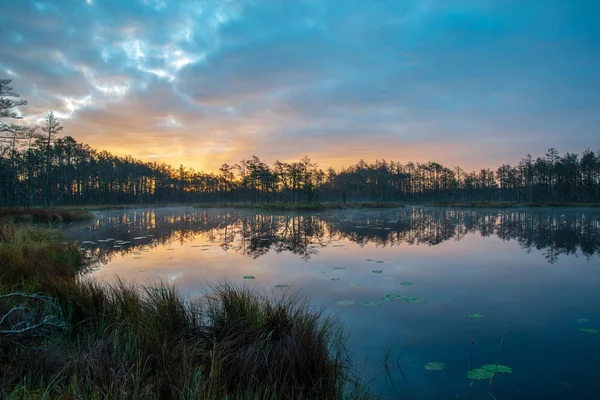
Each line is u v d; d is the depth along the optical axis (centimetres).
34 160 3816
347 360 377
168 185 9394
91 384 238
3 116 2031
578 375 349
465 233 1717
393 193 9569
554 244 1309
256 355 313
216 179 9562
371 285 706
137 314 389
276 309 411
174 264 928
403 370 357
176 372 277
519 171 8144
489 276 790
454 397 309
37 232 1153
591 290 670
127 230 1916
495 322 498
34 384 255
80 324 393
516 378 343
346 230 1905
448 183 9100
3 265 616
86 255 1059
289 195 7188
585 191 7344
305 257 1043
